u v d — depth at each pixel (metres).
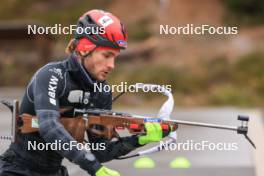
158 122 13.21
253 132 49.50
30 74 109.81
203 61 107.50
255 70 104.12
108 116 13.28
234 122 58.66
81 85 13.23
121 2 131.88
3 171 13.46
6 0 138.50
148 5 128.62
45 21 130.88
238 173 30.97
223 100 97.44
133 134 13.84
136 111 79.00
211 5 124.00
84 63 13.20
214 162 34.75
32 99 13.10
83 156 11.97
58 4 137.00
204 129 51.72
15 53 112.62
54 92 12.82
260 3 121.69
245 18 119.94
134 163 33.94
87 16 13.17
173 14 123.06
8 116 63.16
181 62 107.94
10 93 92.62
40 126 12.41
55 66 13.09
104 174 11.86
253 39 112.12
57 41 107.69
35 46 107.50
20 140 13.36
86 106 13.47
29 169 13.44
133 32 120.31
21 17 135.00
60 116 13.20
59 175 13.93
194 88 100.12
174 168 32.66
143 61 110.44
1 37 105.50
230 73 104.25
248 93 99.12
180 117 66.12
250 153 37.88
